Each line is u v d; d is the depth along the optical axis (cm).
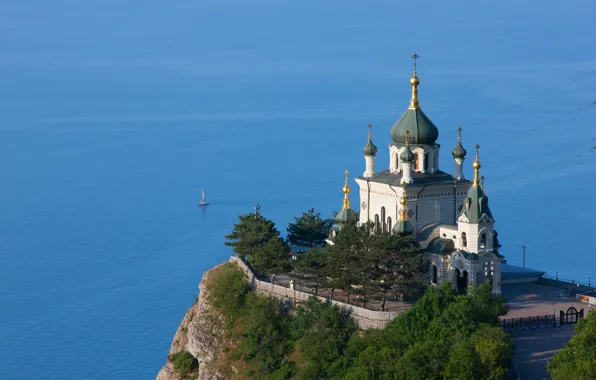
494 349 19438
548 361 19475
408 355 19900
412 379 19562
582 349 18538
